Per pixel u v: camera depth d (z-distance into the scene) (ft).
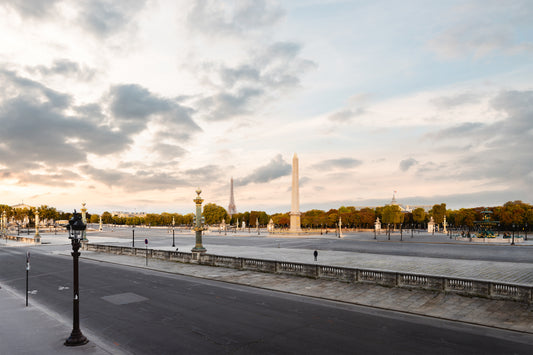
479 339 58.13
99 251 217.36
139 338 59.16
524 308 74.74
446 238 366.22
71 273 133.08
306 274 114.21
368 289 95.30
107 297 90.79
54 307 81.10
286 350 53.31
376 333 61.05
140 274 128.47
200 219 158.20
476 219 517.55
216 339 58.39
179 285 105.91
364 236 406.82
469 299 83.05
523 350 53.21
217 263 141.28
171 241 335.47
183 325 66.13
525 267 141.49
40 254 216.33
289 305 80.94
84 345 55.42
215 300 86.22
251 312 75.00
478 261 161.89
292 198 424.05
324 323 66.95
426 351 52.80
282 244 287.48
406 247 255.29
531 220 447.01
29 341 57.00
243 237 405.39
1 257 200.23
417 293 89.86
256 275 119.96
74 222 55.93
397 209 615.16
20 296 92.94
